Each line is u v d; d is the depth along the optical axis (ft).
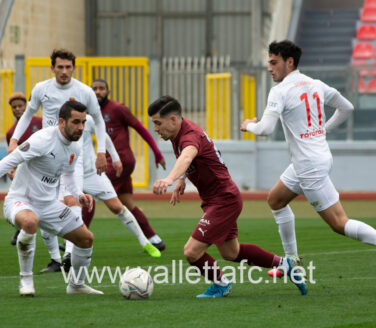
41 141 58.23
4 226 116.98
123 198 91.50
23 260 60.54
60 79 75.97
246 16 259.80
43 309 55.31
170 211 138.10
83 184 84.84
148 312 54.24
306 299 59.72
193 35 262.26
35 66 165.78
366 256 84.64
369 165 163.02
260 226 114.62
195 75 173.58
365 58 213.05
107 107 93.30
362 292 63.00
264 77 164.14
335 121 68.59
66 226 60.95
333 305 56.95
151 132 167.43
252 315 53.21
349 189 163.94
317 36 220.23
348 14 225.76
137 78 168.96
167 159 166.91
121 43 263.70
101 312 54.19
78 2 251.39
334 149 163.73
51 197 60.70
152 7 263.49
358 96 162.61
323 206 62.80
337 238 100.22
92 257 86.28
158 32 263.29
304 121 62.34
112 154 87.40
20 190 60.23
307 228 111.34
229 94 166.20
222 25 260.62
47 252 91.25
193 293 63.46
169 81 173.99
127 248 93.40
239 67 165.07
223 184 58.90
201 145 57.82
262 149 166.40
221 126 168.04
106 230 111.45
